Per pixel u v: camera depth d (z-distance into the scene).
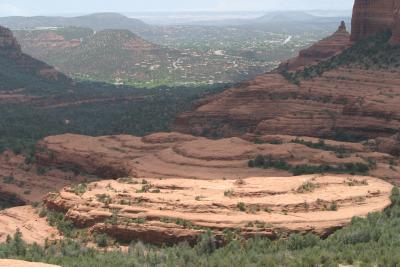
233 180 63.69
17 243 53.19
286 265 43.66
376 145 101.44
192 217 52.47
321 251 45.75
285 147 87.88
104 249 51.19
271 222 51.69
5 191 92.50
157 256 47.06
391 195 59.41
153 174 81.94
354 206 56.62
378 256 43.69
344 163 84.00
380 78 131.75
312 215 53.56
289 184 61.00
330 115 123.12
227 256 46.44
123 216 53.91
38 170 97.75
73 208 57.62
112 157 92.75
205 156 86.06
